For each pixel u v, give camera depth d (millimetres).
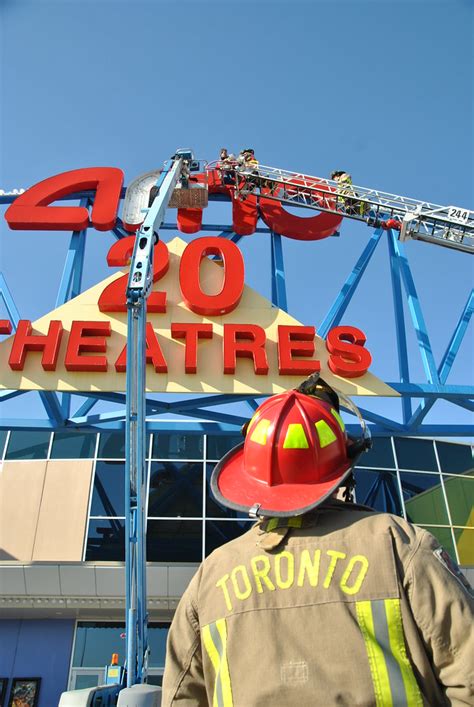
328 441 2102
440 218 17359
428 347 14984
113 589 18781
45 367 12406
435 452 22203
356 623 1589
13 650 19188
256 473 2104
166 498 20219
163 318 13516
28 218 15609
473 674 1482
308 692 1523
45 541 19250
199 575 1970
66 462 20656
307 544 1782
